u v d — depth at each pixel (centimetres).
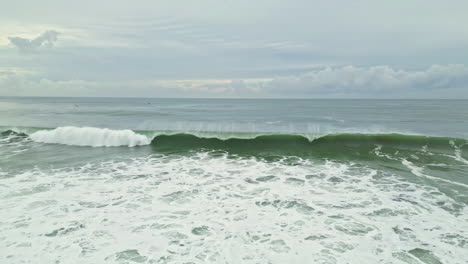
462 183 672
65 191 614
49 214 498
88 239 415
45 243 401
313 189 639
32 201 556
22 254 372
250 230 448
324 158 938
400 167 820
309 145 1148
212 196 596
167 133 1246
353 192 618
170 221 479
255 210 526
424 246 398
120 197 586
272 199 579
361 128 1614
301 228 455
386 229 450
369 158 933
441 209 526
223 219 488
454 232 439
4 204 539
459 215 500
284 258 370
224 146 1130
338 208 534
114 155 959
